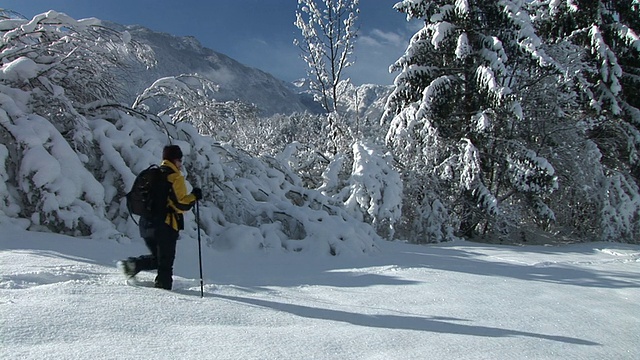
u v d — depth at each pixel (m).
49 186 7.16
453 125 18.27
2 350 2.51
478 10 17.06
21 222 6.95
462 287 5.97
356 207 13.91
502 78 16.61
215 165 10.02
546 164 16.22
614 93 18.45
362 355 2.98
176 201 4.76
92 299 3.70
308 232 9.21
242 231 8.49
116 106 9.84
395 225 14.30
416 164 16.81
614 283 7.04
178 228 4.82
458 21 17.39
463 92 17.62
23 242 6.27
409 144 17.16
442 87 17.02
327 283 5.92
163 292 4.39
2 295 3.69
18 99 8.18
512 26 16.73
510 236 19.36
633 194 18.31
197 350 2.79
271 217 9.73
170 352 2.72
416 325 4.03
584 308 5.25
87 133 8.37
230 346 2.91
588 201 18.44
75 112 8.41
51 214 7.10
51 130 7.68
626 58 19.47
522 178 16.84
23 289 3.98
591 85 18.36
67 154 7.63
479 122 16.33
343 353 2.98
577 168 18.20
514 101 15.88
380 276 6.55
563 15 19.66
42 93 8.33
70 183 7.32
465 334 3.81
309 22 21.23
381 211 13.76
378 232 13.95
